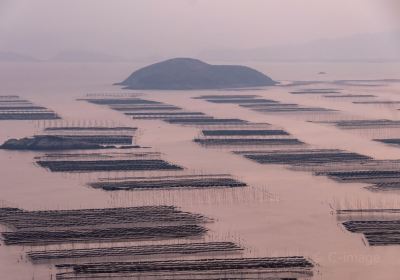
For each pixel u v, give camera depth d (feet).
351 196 459.73
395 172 532.73
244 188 481.87
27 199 456.04
